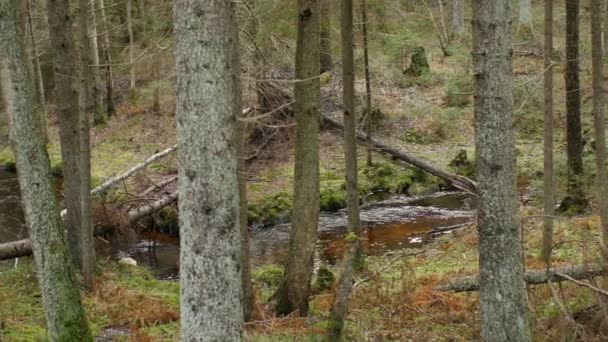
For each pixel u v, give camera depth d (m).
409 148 21.31
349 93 11.66
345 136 11.85
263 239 16.09
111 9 28.14
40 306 10.22
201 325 4.99
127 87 30.44
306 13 8.51
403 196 18.83
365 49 17.22
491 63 5.80
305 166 8.91
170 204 16.84
